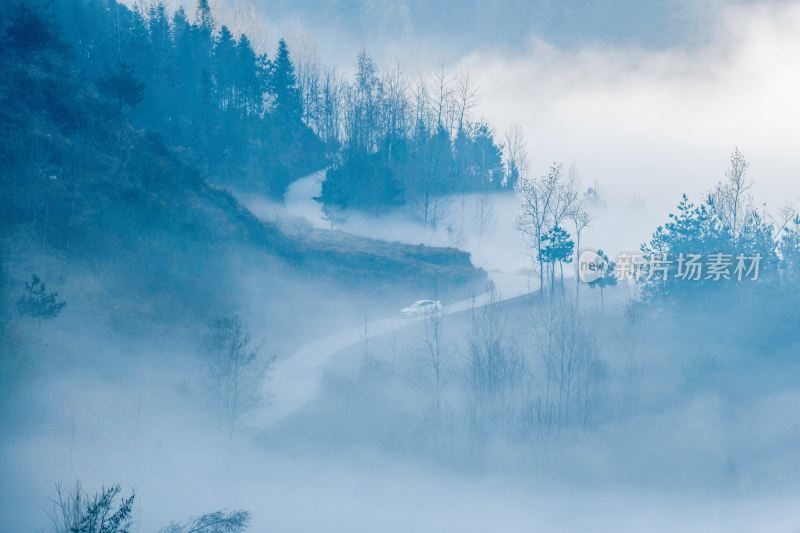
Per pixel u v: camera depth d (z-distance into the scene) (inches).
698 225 2864.2
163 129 3971.5
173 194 2815.0
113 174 2637.8
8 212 2214.6
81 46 4402.1
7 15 3302.2
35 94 2770.7
